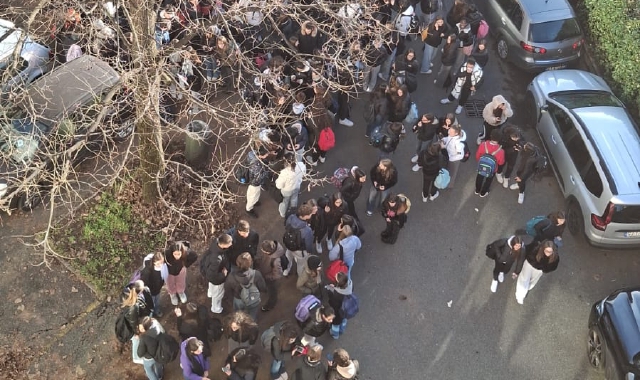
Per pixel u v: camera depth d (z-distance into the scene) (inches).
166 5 490.3
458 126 450.0
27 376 366.9
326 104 459.5
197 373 331.3
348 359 313.0
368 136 502.3
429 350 395.5
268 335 346.0
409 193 490.0
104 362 374.6
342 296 366.0
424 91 569.6
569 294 432.5
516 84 587.2
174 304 400.2
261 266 381.7
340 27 504.4
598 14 576.4
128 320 336.5
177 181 460.8
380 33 475.8
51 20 457.1
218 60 474.3
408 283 430.3
